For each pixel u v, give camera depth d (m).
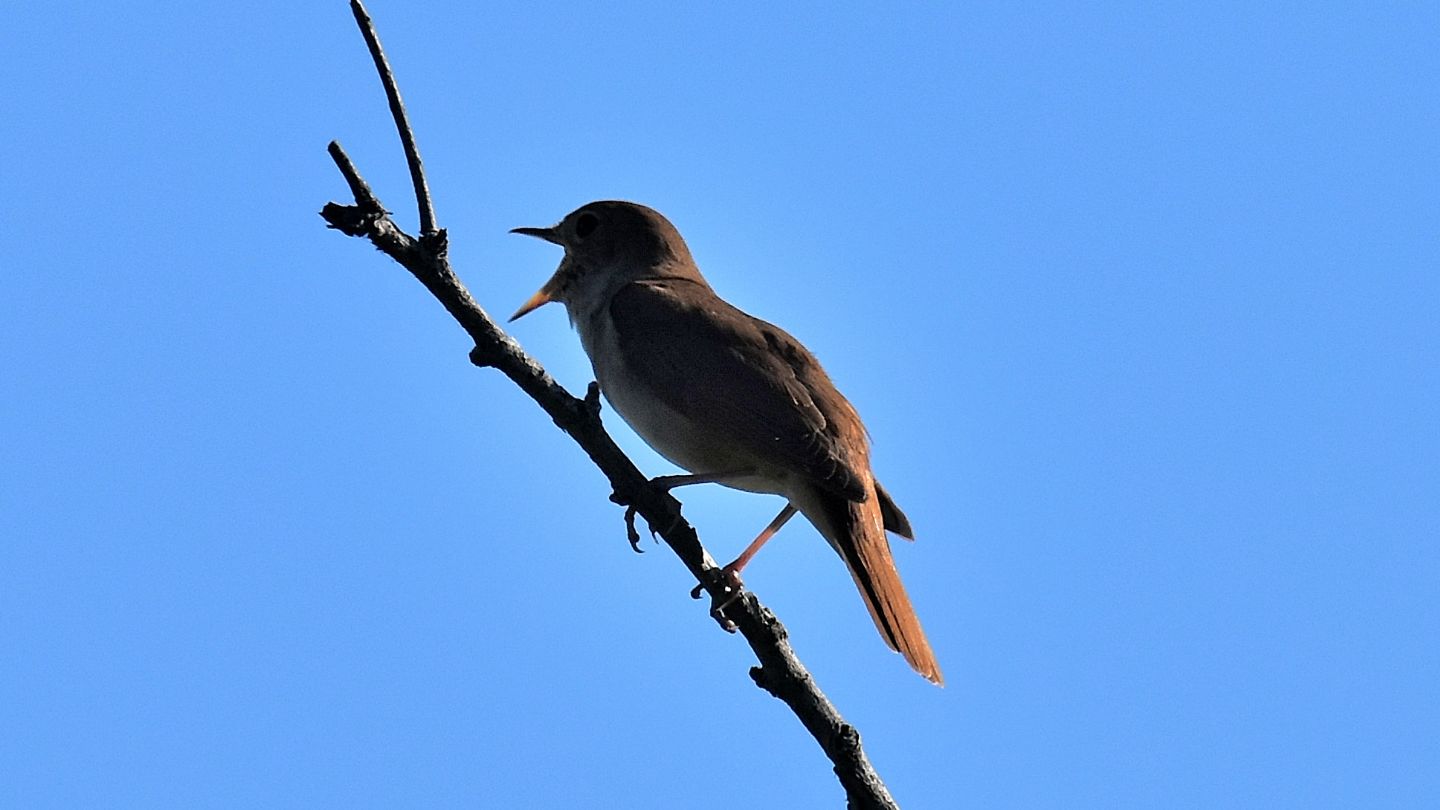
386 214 7.62
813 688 8.23
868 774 7.97
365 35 7.32
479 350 8.22
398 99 7.48
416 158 7.61
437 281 7.88
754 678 8.29
